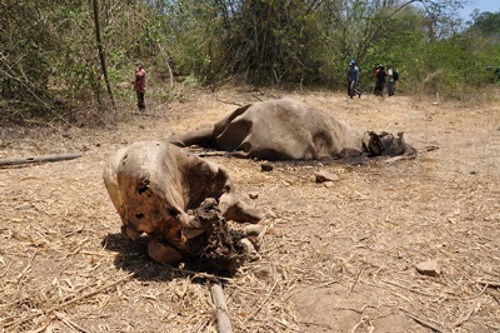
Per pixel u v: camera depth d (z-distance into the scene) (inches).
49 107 370.6
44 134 346.9
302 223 194.9
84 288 138.6
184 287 139.7
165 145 151.5
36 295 134.3
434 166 292.0
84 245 167.0
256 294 139.8
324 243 176.1
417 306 137.3
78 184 237.5
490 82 775.7
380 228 192.5
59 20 402.9
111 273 147.8
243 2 708.7
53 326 121.3
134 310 129.4
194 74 676.1
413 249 173.9
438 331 126.0
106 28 429.4
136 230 147.7
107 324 122.9
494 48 909.8
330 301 137.7
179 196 146.9
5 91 384.2
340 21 790.5
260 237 177.3
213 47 712.4
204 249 145.7
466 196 235.1
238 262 153.6
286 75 726.5
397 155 314.2
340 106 569.0
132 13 474.3
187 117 452.1
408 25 920.9
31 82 378.6
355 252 169.6
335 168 280.8
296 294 140.9
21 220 186.1
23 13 383.9
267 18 695.1
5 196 214.2
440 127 435.8
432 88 684.1
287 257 163.5
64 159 287.6
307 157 292.7
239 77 708.0
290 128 293.0
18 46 378.0
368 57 778.2
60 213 195.8
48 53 393.1
